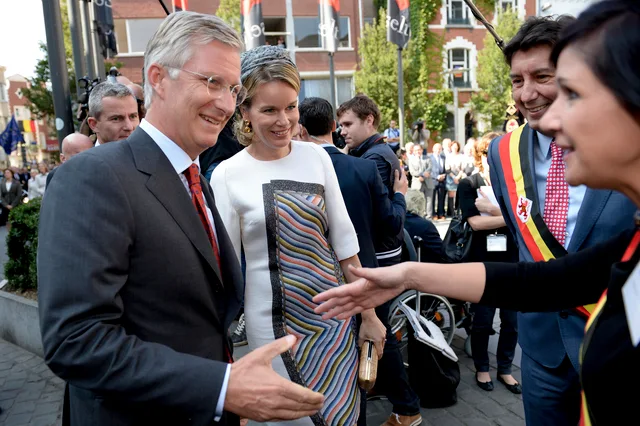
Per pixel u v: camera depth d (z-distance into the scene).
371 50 19.62
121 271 1.03
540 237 1.59
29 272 4.46
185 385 0.97
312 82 21.05
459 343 3.97
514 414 2.90
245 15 11.48
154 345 1.01
